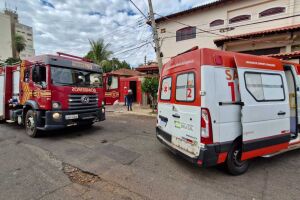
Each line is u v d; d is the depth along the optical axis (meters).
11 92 8.12
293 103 4.97
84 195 2.99
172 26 17.80
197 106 3.49
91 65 7.27
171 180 3.52
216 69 3.46
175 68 4.36
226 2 14.89
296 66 4.93
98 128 8.06
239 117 3.62
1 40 37.31
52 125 5.98
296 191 3.15
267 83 3.94
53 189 3.17
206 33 16.08
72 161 4.37
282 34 11.77
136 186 3.29
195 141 3.54
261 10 13.77
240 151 3.70
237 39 13.10
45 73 6.02
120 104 18.48
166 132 4.60
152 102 13.83
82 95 6.76
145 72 20.47
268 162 4.43
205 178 3.61
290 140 4.62
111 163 4.27
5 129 7.84
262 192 3.12
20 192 3.07
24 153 4.89
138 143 5.84
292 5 12.49
